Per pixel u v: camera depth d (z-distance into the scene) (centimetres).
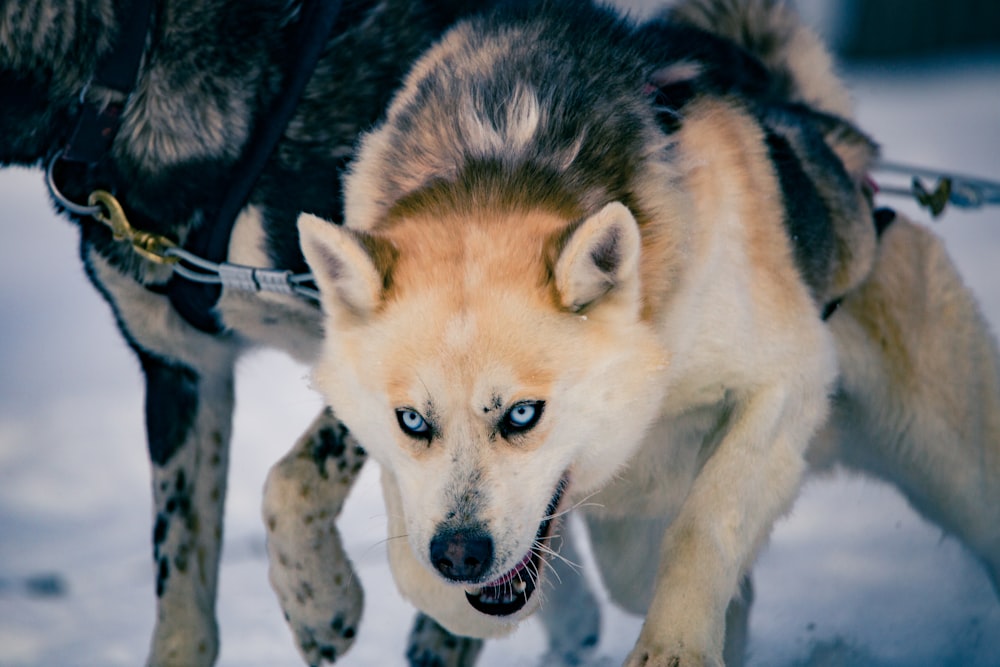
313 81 743
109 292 759
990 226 1850
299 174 739
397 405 566
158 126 732
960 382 815
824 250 730
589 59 639
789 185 705
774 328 653
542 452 564
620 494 707
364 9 757
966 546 849
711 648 578
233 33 737
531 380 556
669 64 673
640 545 766
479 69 638
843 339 784
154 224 740
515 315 560
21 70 746
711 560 599
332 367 610
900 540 929
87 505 1095
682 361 625
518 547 555
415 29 765
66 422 1280
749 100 732
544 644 865
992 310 1397
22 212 2192
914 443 812
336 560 743
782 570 907
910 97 2983
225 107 730
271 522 735
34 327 1599
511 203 599
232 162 732
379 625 873
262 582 950
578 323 568
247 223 739
